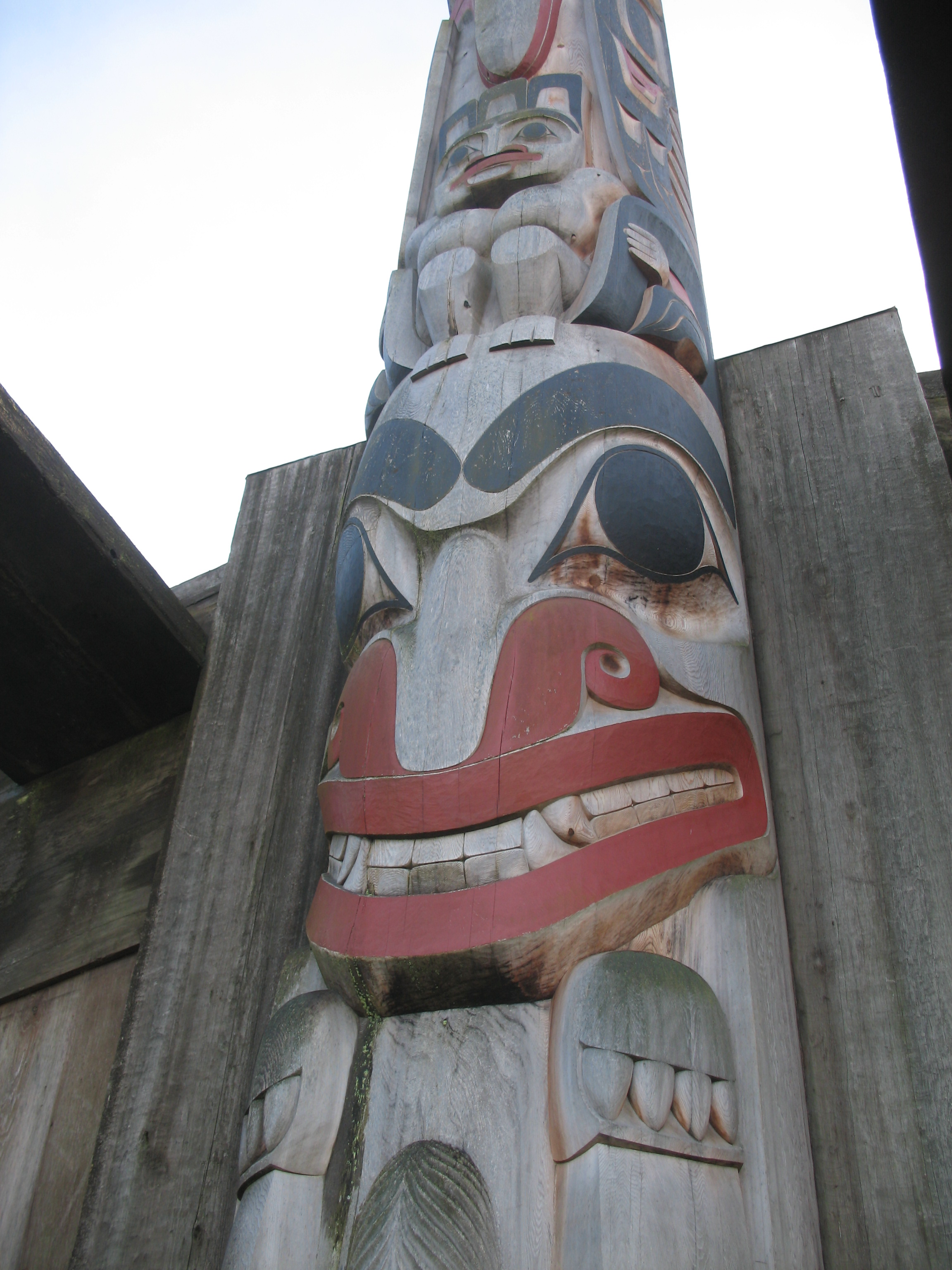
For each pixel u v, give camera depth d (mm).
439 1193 2133
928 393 3918
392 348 3785
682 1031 2219
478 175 3988
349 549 3164
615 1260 1912
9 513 3977
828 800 2945
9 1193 3516
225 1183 3031
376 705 2709
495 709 2535
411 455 3121
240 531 4910
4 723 4641
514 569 2807
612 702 2549
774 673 3240
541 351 3205
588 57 4430
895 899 2727
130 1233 3041
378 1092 2352
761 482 3705
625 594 2840
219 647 4453
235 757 4035
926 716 2984
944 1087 2438
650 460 2963
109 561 4113
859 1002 2611
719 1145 2156
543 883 2334
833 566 3396
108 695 4555
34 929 4207
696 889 2537
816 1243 2287
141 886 4078
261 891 3598
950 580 3203
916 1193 2336
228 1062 3254
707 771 2682
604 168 4074
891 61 1746
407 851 2479
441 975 2334
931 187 1798
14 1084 3797
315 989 2666
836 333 3986
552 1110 2172
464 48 4891
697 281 4012
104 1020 3781
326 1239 2262
